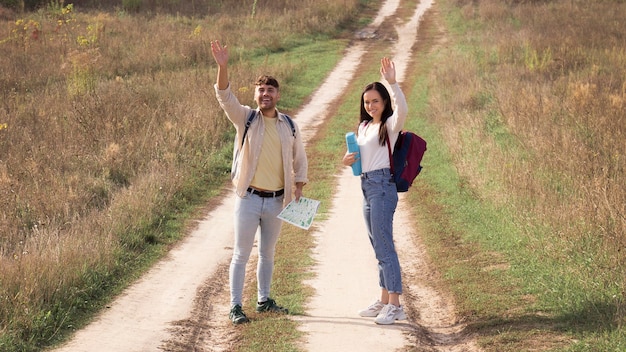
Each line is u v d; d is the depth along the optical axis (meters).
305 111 21.97
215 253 9.88
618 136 13.29
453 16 38.09
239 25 34.47
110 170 13.23
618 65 23.39
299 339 6.23
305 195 13.07
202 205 12.44
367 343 6.11
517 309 6.82
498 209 10.50
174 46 28.66
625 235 7.79
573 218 8.80
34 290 7.18
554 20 33.22
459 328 6.60
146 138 14.76
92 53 24.58
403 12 40.34
